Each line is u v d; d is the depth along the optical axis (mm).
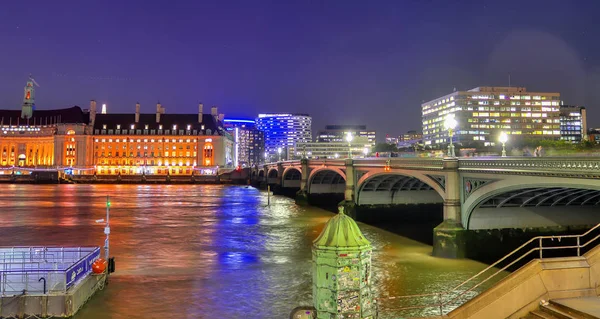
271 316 26219
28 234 55250
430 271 35625
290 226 62719
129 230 58625
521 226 40688
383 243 48344
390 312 26109
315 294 10141
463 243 39781
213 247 46906
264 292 30750
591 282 12656
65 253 32000
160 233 56094
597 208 41906
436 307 27109
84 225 63000
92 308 27031
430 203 68312
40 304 24922
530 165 30938
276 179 149375
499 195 38438
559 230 41281
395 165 53375
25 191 141750
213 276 34750
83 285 27484
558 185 28562
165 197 117812
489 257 39875
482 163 36906
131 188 166000
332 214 78062
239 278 34219
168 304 28094
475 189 38094
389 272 35500
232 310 27188
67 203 97375
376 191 67250
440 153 126750
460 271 35531
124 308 27188
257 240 51250
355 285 9750
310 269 37062
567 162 27719
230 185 196375
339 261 9703
